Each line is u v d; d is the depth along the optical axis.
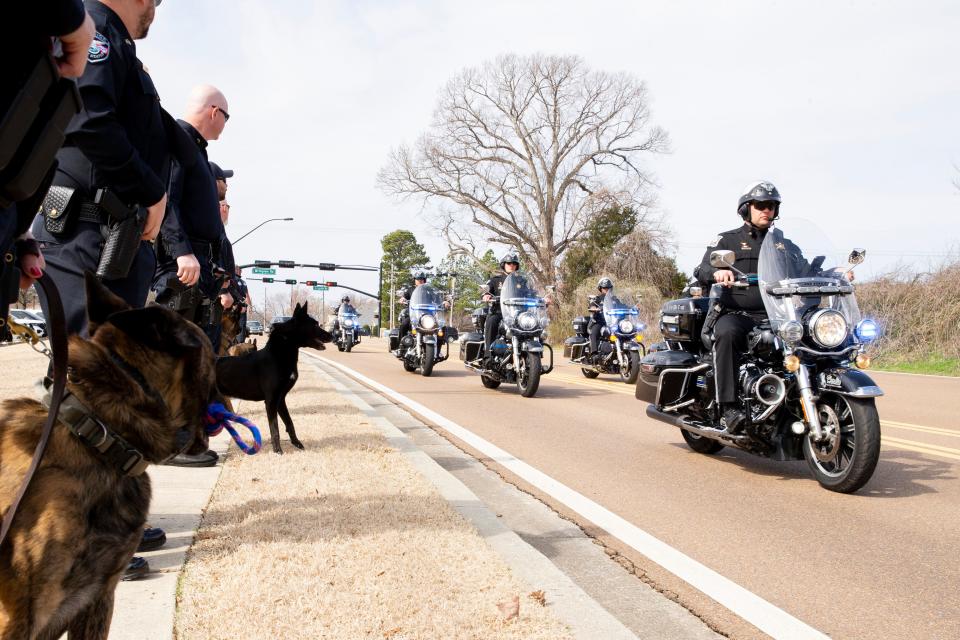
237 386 5.62
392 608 2.74
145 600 2.75
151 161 3.33
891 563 3.75
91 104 2.83
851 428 5.11
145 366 2.19
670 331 6.52
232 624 2.58
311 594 2.84
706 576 3.53
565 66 42.16
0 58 1.73
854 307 5.35
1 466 1.94
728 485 5.41
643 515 4.59
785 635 2.90
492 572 3.13
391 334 16.33
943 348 16.52
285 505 4.03
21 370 13.29
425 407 9.49
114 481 2.09
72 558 1.97
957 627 3.01
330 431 6.52
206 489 4.38
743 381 5.49
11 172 1.81
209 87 4.76
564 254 41.19
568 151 43.94
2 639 1.85
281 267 48.97
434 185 44.41
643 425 8.20
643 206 40.84
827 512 4.69
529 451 6.62
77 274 3.07
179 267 3.98
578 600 2.94
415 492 4.39
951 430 7.70
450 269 72.06
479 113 43.91
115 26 3.08
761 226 6.07
